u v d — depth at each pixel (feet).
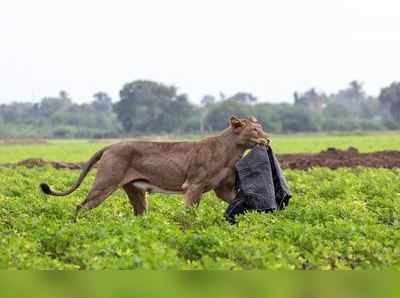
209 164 67.62
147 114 502.38
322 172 108.27
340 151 160.45
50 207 69.21
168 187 68.69
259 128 67.26
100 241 50.26
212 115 488.02
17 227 59.93
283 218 63.26
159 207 72.95
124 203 77.82
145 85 502.79
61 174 117.60
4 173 118.73
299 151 225.56
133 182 68.80
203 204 74.18
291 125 506.07
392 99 568.41
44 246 53.31
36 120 597.52
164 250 47.70
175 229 55.72
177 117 503.61
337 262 49.16
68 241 52.95
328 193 84.43
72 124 579.89
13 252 47.80
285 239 53.88
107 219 65.21
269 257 47.62
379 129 541.34
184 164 67.87
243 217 62.69
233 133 67.56
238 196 65.51
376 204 73.77
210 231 54.65
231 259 49.16
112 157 68.08
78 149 284.41
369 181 90.58
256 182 64.95
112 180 67.62
